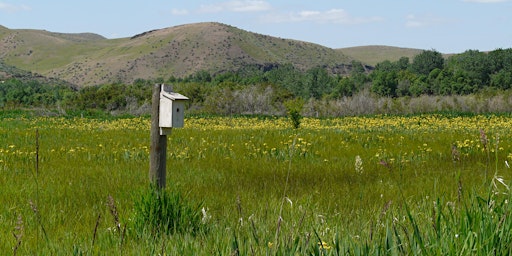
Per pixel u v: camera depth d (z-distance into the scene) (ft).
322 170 39.24
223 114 149.69
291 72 495.82
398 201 25.23
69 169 39.37
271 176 36.47
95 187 31.01
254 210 23.39
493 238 12.21
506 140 60.85
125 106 171.73
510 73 410.93
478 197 13.83
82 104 173.78
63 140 62.90
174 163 43.01
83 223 22.35
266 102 154.51
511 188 14.07
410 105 146.51
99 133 73.77
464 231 12.91
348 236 14.16
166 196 21.17
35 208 16.03
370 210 22.74
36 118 120.26
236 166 41.19
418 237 12.44
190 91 191.01
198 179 34.65
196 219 21.11
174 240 17.47
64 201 27.17
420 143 58.34
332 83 431.02
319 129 86.69
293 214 21.59
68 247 17.06
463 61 462.19
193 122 108.27
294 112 87.35
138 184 31.94
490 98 146.41
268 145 56.24
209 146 56.39
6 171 37.65
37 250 16.98
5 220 22.57
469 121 105.70
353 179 35.19
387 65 607.78
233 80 456.45
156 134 24.52
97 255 15.88
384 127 90.79
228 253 14.11
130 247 17.60
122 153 49.16
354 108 145.48
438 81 392.06
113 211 14.64
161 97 24.40
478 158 45.47
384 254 12.65
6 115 129.49
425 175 35.73
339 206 25.04
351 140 61.67
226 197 28.17
